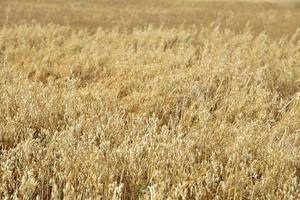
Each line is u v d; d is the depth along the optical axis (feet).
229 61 23.04
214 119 15.61
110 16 58.18
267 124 14.43
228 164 10.90
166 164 10.84
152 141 12.05
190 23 55.52
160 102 16.47
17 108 14.65
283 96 19.72
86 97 16.46
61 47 27.89
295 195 9.70
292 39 37.27
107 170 10.33
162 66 21.56
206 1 100.48
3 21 46.32
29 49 26.35
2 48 28.89
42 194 9.81
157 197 9.04
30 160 11.43
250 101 17.01
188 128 13.87
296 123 14.67
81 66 22.80
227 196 10.03
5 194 9.25
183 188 9.80
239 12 74.38
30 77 21.06
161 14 66.18
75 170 10.43
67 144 11.46
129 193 10.46
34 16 53.42
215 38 34.37
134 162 10.85
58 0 85.30
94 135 12.48
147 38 33.19
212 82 19.42
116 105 16.17
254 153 12.23
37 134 13.73
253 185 10.28
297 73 22.53
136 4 88.48
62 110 15.01
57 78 21.52
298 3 99.71
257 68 20.99
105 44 28.96
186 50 26.86
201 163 11.05
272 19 61.82
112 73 21.62
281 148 11.91
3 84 17.26
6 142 12.64
